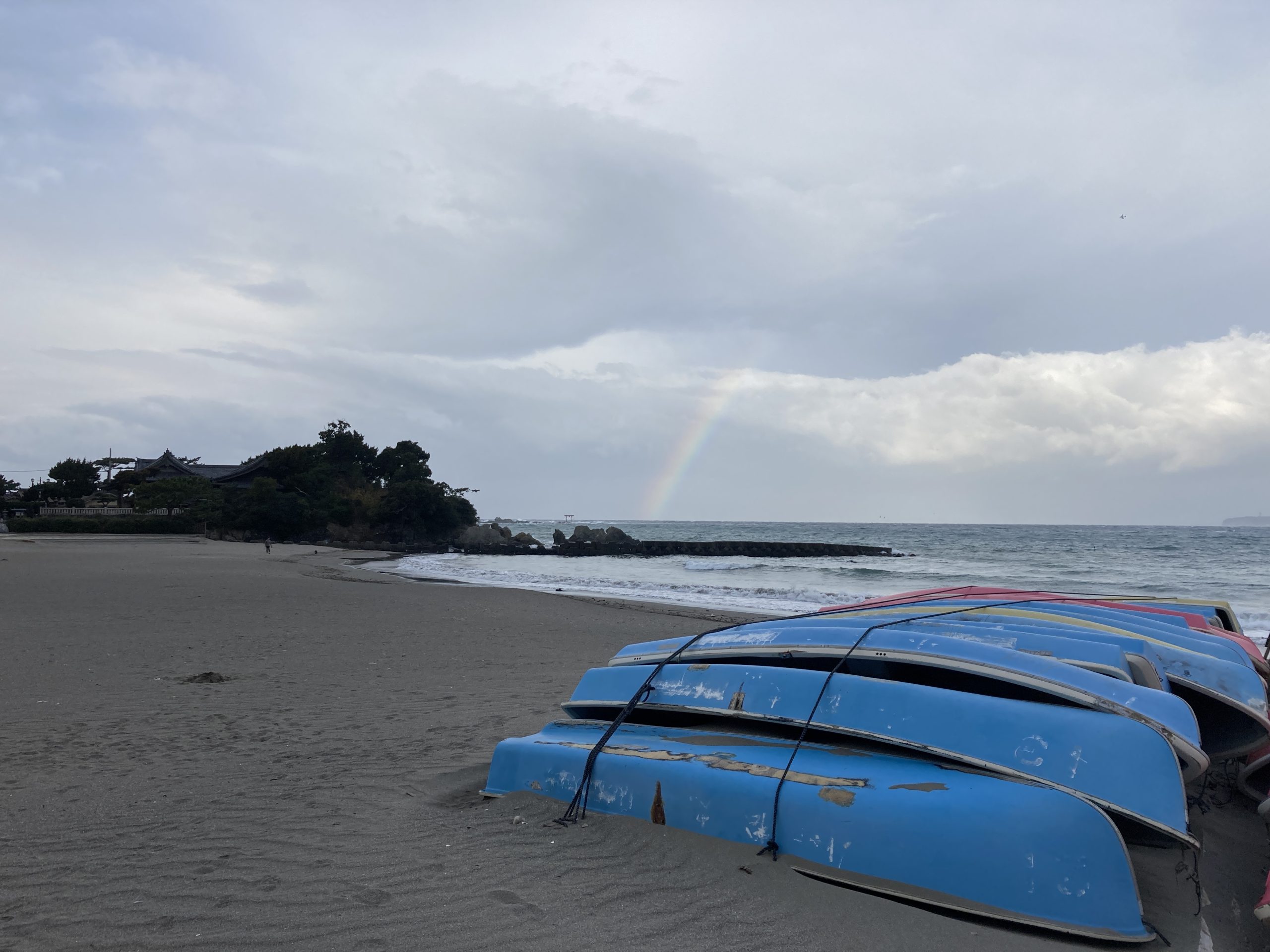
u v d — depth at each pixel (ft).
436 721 22.30
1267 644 22.18
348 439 241.76
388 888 10.91
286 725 21.62
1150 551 184.96
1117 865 10.16
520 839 12.71
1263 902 9.91
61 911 10.20
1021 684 13.20
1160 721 12.20
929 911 10.35
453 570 117.91
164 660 31.55
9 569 79.10
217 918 9.97
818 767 12.57
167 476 240.53
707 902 10.46
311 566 106.42
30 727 20.85
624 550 217.15
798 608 62.08
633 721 16.79
